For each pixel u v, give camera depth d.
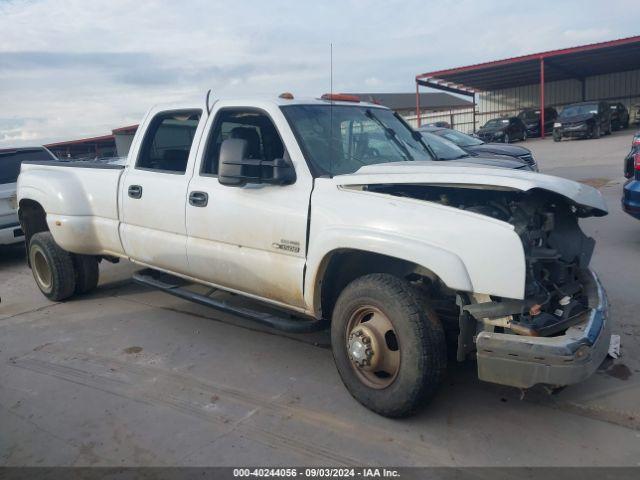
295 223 3.87
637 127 31.17
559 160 19.17
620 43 26.92
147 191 4.97
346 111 4.56
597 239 7.68
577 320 3.24
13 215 8.29
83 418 3.74
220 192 4.35
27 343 5.11
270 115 4.18
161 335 5.15
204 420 3.65
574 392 3.82
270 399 3.89
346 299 3.59
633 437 3.29
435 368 3.27
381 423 3.53
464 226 3.14
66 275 6.10
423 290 3.60
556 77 37.97
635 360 4.19
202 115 4.68
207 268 4.60
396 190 3.72
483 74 34.25
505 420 3.52
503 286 3.05
